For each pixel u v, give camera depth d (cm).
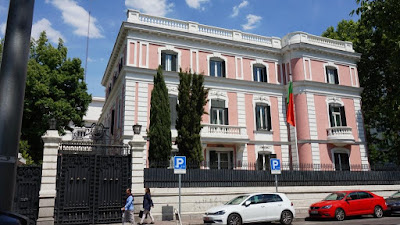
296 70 2733
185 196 1573
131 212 1275
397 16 1591
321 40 2895
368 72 3291
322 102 2738
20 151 2183
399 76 2941
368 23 1734
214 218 1360
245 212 1388
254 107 2641
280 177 1816
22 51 344
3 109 319
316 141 2611
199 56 2548
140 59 2350
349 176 1998
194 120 1764
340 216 1577
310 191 1848
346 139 2611
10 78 329
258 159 2542
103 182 1431
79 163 1410
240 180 1709
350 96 2873
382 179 2091
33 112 2450
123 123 2242
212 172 1661
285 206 1474
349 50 2981
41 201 1298
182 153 1723
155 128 1772
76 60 2714
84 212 1373
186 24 2575
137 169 1482
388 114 2114
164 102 1830
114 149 1556
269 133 2642
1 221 268
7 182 308
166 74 2384
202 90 1833
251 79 2684
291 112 2531
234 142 2386
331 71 2897
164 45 2452
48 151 1360
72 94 2661
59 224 1320
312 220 1623
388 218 1658
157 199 1526
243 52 2709
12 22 347
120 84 2528
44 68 2567
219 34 2667
